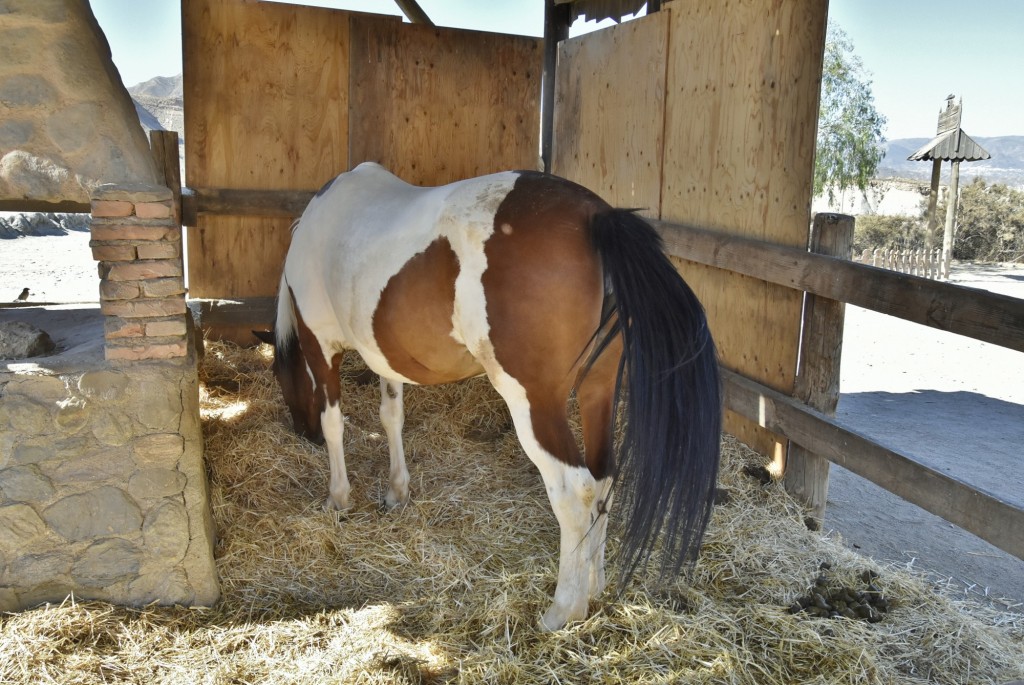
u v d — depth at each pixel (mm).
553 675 2367
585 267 2355
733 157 4059
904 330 9742
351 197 3168
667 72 4586
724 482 3764
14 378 2582
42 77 2734
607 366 2564
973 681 2436
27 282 9477
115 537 2740
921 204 22094
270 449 3838
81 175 2686
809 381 3639
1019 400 6328
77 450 2668
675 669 2389
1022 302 2488
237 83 5141
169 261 2672
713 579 2939
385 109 5473
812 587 2934
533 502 3529
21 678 2355
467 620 2672
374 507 3531
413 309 2611
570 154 5887
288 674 2418
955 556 3555
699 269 4559
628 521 2326
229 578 2951
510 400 2469
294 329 3693
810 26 3455
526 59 5738
